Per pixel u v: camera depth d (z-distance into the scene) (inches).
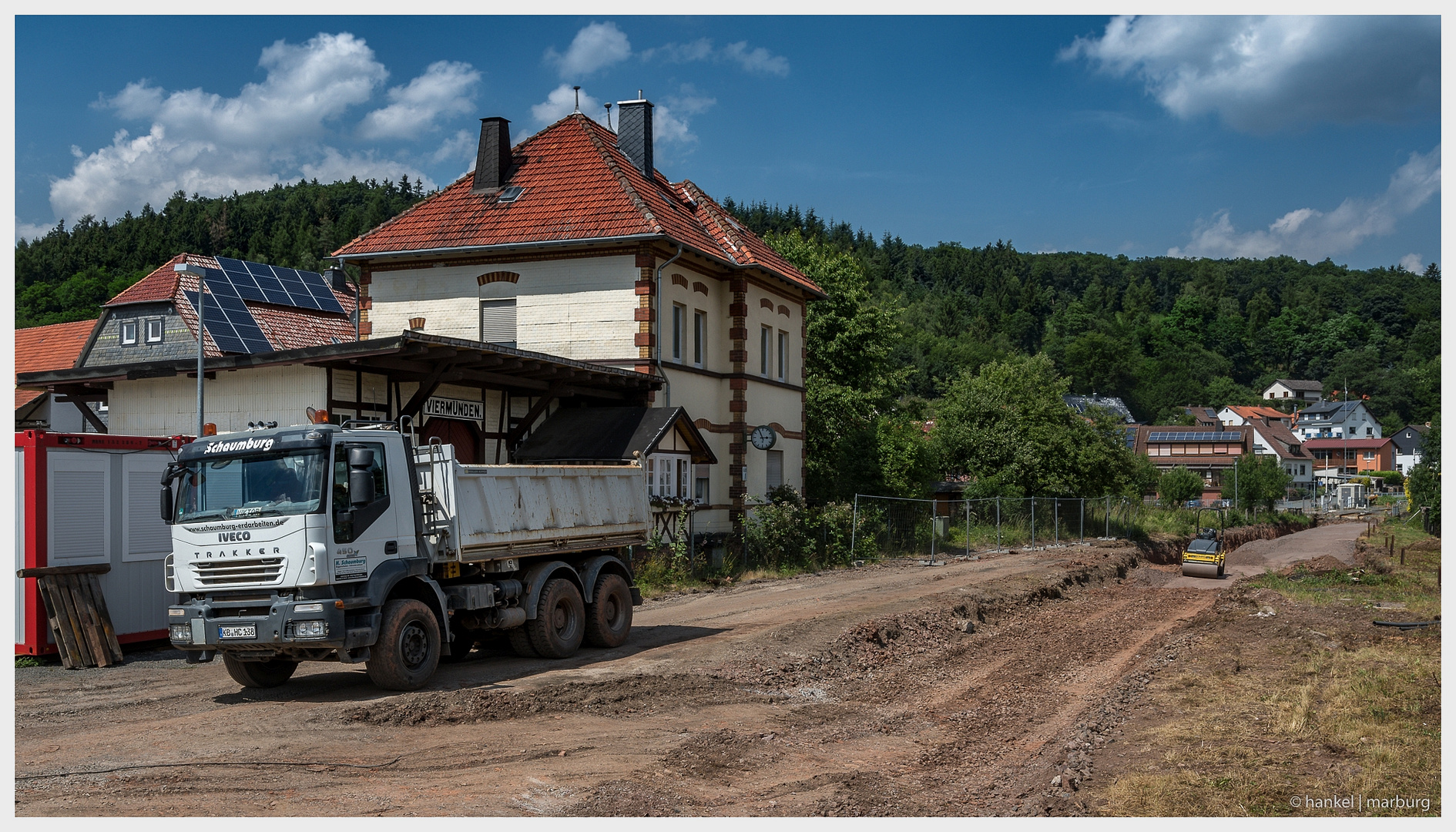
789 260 1640.0
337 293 1674.5
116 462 585.9
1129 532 2023.9
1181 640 661.9
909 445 1690.5
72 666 533.0
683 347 1064.2
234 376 791.7
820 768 368.2
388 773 344.5
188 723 410.0
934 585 957.8
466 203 1091.3
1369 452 5890.8
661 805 315.3
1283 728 387.9
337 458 451.5
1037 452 1889.8
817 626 661.3
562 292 1018.1
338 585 447.8
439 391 868.0
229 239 5565.9
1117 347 6870.1
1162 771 335.3
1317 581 1134.4
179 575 460.1
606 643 597.3
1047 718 457.1
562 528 572.4
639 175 1143.6
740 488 1122.0
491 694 450.9
